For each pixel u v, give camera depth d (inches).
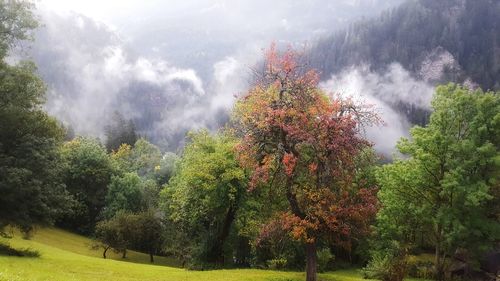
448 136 1630.2
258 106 1161.4
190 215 2057.1
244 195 1862.7
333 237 1167.0
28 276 875.4
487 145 1544.0
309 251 1179.3
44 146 1644.9
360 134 1152.2
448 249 1766.7
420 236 2121.1
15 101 1631.4
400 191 1775.3
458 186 1517.0
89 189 3868.1
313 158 1143.0
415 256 2058.3
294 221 1111.0
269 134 1168.8
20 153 1584.6
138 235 2977.4
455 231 1531.7
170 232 2723.9
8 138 1626.5
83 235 3759.8
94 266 1471.5
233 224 2041.1
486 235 1598.2
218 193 1870.1
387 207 1781.5
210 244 1998.0
